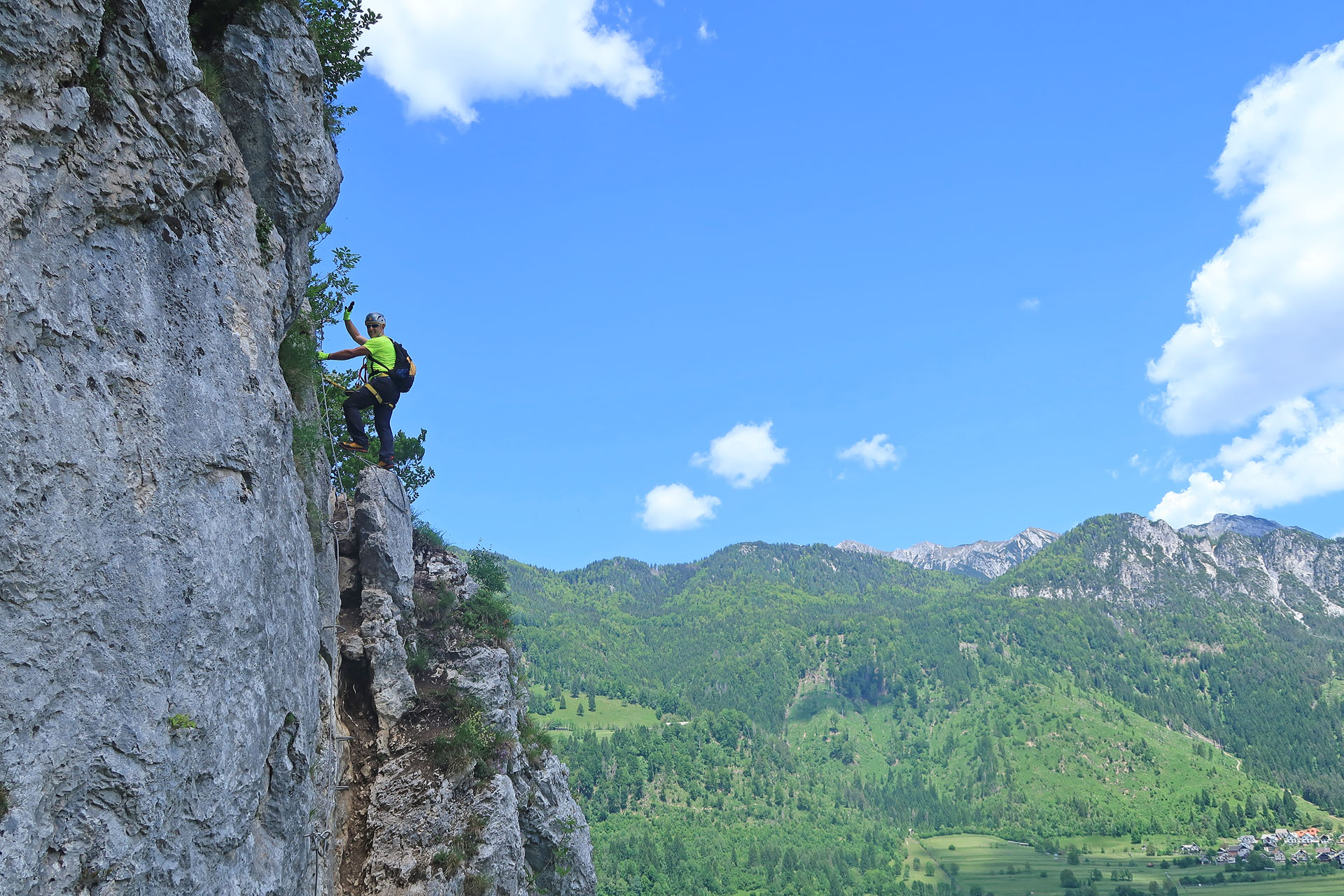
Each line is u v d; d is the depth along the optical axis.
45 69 6.18
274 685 8.48
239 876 7.52
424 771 14.71
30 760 5.48
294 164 10.73
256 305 8.91
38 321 5.93
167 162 7.45
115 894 6.00
